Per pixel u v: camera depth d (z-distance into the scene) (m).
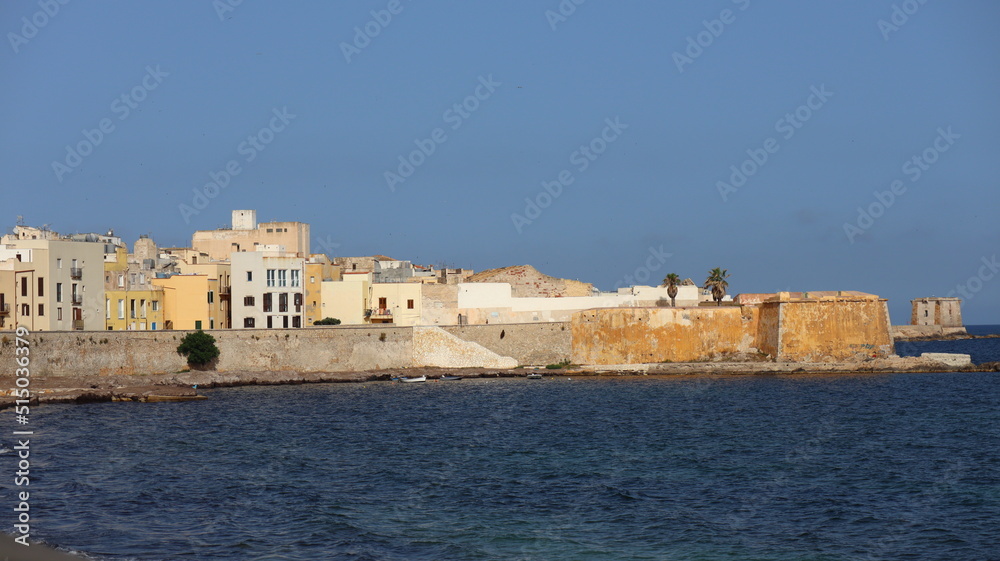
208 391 130.12
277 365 141.88
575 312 161.12
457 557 56.12
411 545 58.16
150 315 149.75
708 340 161.12
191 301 152.75
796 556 56.88
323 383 141.12
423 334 153.50
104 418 103.38
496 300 168.75
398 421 104.62
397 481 74.19
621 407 117.56
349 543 58.34
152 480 73.50
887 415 111.44
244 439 91.75
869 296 162.88
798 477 76.44
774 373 156.75
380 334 150.00
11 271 131.00
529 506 66.94
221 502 67.19
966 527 62.50
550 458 83.75
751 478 76.00
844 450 88.25
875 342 162.00
